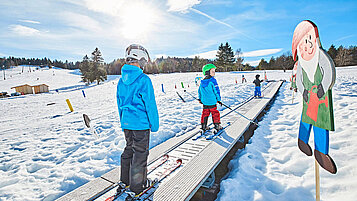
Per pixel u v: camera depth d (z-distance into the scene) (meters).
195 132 4.29
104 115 8.05
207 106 4.09
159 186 2.24
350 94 7.12
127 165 2.19
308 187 2.29
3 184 2.73
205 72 4.11
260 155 3.32
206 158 2.90
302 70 1.92
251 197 2.27
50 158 3.61
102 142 4.34
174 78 37.12
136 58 2.07
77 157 3.58
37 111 13.03
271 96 9.93
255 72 45.00
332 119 1.42
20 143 4.60
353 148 2.92
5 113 13.14
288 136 4.05
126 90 2.05
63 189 2.55
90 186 2.35
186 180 2.33
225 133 4.05
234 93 11.92
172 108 8.12
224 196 2.34
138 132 2.01
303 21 1.80
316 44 1.58
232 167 3.23
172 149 3.36
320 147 1.63
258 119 6.66
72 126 6.23
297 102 7.94
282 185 2.42
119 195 2.14
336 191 2.16
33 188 2.58
